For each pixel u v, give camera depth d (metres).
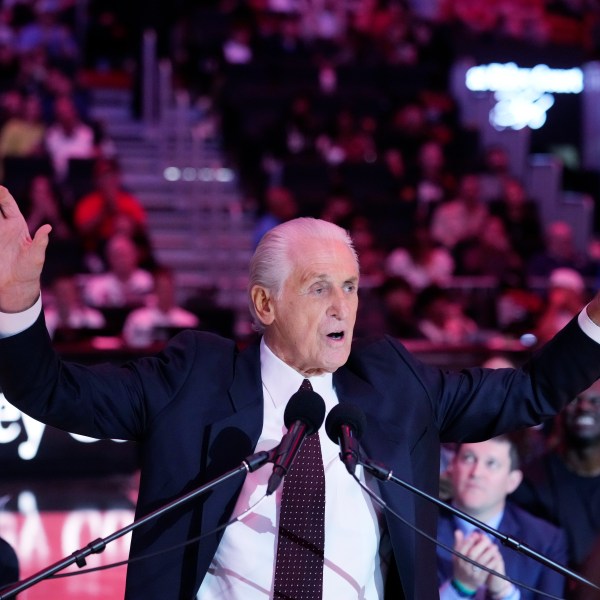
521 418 5.85
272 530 5.50
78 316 18.00
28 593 9.57
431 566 5.66
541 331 16.95
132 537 5.57
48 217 22.91
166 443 5.59
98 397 5.55
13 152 26.80
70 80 31.48
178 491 5.52
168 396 5.69
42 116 28.86
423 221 25.59
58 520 10.98
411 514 5.58
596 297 5.63
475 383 5.91
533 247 25.59
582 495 9.24
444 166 28.62
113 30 33.47
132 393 5.66
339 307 5.66
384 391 5.86
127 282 21.03
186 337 6.00
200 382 5.75
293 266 5.70
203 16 32.88
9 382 5.30
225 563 5.49
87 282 20.92
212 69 31.97
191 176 28.72
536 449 9.73
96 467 11.31
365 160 27.78
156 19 33.31
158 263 23.03
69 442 11.23
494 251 23.73
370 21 33.78
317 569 5.46
